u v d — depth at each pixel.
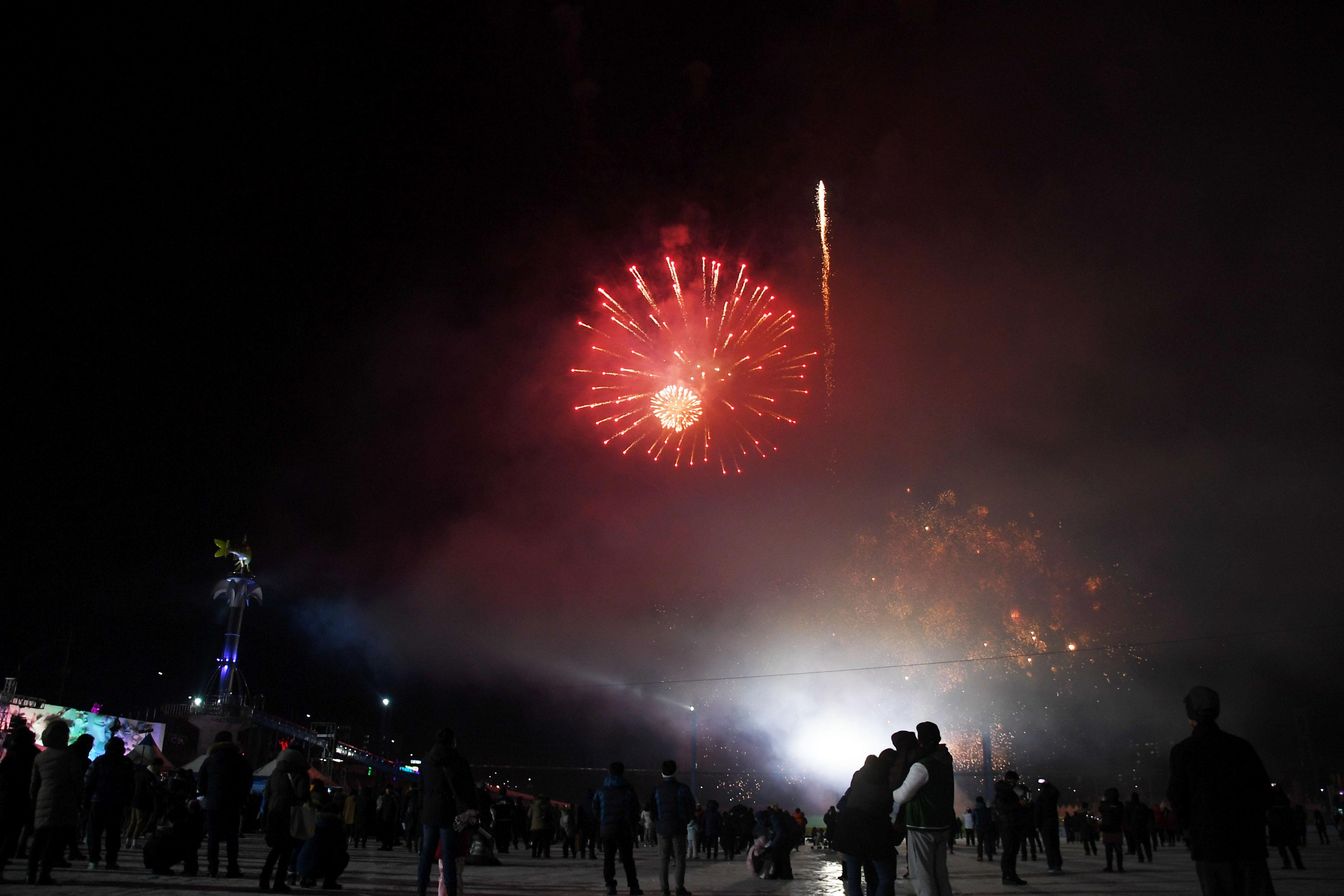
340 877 14.73
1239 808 5.61
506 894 12.71
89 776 13.45
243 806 12.52
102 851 16.64
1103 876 18.27
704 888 15.62
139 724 39.50
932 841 7.71
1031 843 25.31
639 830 26.98
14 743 10.70
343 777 53.00
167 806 17.27
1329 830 47.38
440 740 9.99
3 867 10.55
